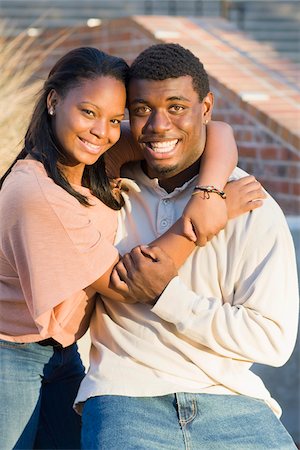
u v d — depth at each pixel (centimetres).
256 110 584
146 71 262
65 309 266
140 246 265
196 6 1141
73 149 267
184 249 264
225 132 286
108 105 263
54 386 302
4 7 997
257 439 259
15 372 279
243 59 679
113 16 1088
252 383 266
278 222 269
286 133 555
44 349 285
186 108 265
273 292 261
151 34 677
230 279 266
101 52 270
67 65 266
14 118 491
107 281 265
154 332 266
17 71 570
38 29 733
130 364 264
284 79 647
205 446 257
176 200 280
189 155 273
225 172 272
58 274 256
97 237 264
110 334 271
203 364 262
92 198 280
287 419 464
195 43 693
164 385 259
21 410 281
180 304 258
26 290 262
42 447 310
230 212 266
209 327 256
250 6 1076
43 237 257
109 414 257
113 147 289
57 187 264
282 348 261
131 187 285
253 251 264
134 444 251
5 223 261
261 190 272
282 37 1079
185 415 258
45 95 271
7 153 461
